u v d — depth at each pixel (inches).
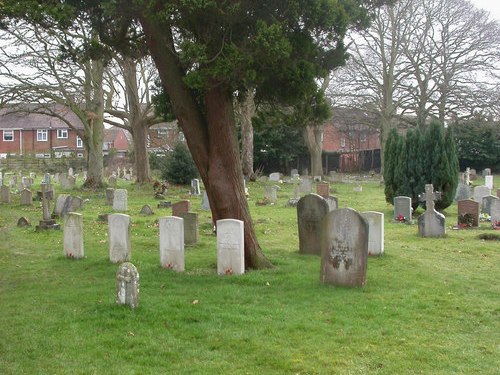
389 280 402.6
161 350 259.0
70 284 398.0
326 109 464.4
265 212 890.1
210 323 296.4
